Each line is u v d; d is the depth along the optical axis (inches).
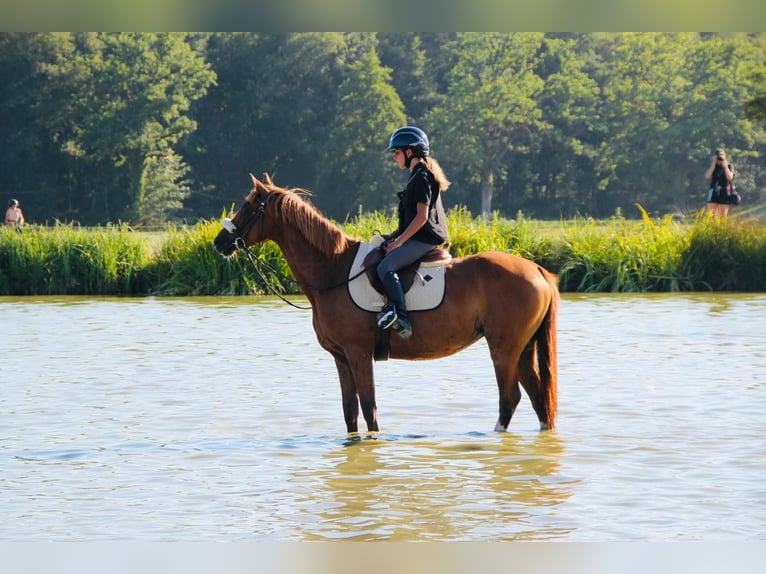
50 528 280.4
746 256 1048.8
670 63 4197.8
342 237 388.5
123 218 3767.2
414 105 4490.7
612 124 4215.1
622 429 395.2
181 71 3838.6
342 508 294.0
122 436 391.2
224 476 331.0
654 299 950.4
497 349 381.4
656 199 4266.7
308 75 4365.2
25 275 1055.0
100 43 3850.9
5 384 506.6
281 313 854.5
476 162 4015.8
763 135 4092.0
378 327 381.1
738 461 342.6
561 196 4399.6
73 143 3789.4
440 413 433.1
